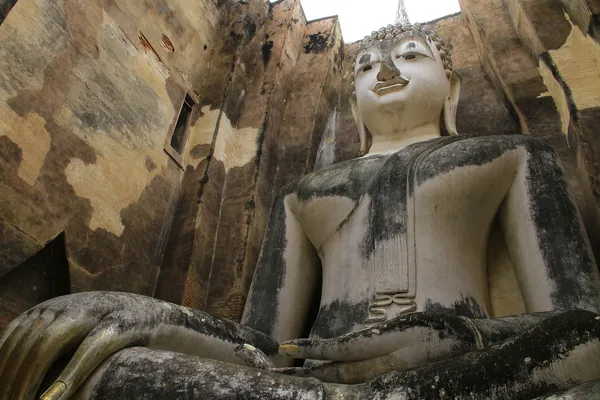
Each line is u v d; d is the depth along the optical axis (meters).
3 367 2.40
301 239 4.16
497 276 3.82
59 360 2.43
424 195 3.61
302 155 7.39
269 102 7.66
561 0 5.83
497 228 3.92
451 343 2.41
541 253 3.31
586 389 1.73
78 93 5.57
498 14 6.88
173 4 7.42
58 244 5.03
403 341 2.45
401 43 4.96
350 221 3.82
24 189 4.78
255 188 6.83
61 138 5.25
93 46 5.91
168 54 7.20
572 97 5.11
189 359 2.28
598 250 4.37
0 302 4.56
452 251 3.51
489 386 1.96
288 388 2.09
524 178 3.66
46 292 4.96
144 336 2.57
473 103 6.77
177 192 6.68
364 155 4.92
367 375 2.52
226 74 7.78
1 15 4.78
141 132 6.34
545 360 1.98
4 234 4.54
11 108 4.81
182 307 2.89
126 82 6.29
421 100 4.71
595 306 3.00
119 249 5.64
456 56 7.50
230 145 7.34
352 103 5.32
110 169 5.76
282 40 8.39
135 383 2.21
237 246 6.38
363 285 3.48
